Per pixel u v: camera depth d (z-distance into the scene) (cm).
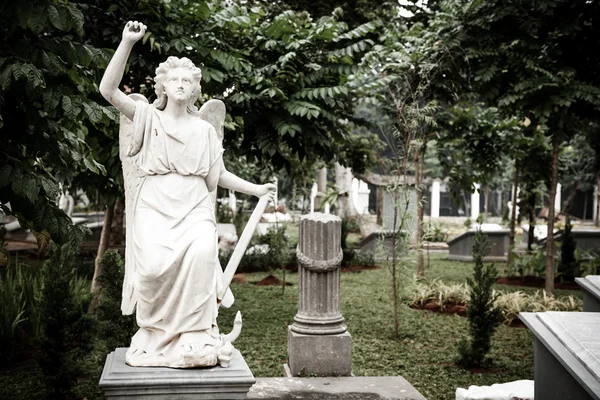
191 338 417
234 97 905
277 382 645
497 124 1416
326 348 689
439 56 1143
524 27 1088
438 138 1356
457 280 1412
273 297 1172
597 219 3266
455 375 720
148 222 426
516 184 1602
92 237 1781
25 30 557
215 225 442
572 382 475
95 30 845
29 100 555
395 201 943
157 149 432
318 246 695
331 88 935
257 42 982
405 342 864
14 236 1928
